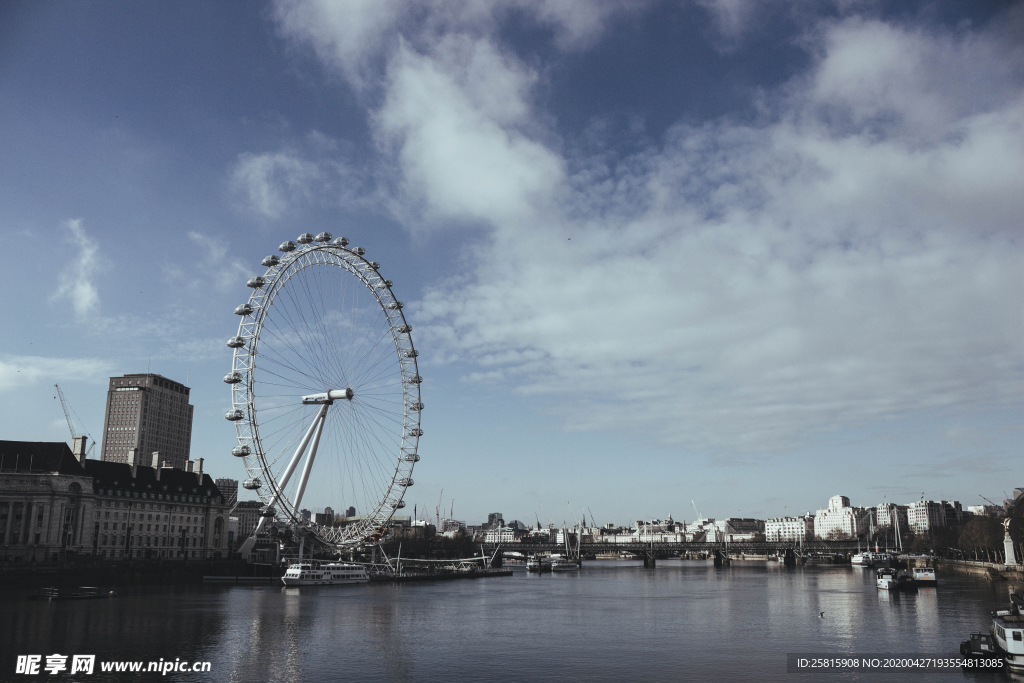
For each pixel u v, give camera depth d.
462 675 105.00
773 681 101.31
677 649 125.31
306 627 146.00
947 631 143.00
